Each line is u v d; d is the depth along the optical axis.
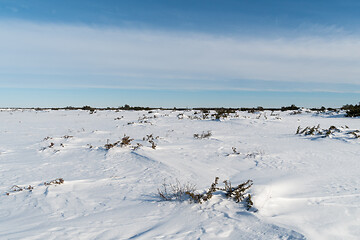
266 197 4.79
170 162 7.82
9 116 27.28
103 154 9.15
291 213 4.20
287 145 10.75
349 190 5.25
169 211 4.34
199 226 3.77
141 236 3.44
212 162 8.03
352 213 4.17
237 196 4.79
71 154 9.36
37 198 4.98
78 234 3.46
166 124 18.84
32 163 8.06
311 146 10.44
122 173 6.87
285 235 3.43
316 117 22.81
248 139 12.41
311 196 4.95
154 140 12.28
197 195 4.82
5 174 6.77
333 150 9.55
